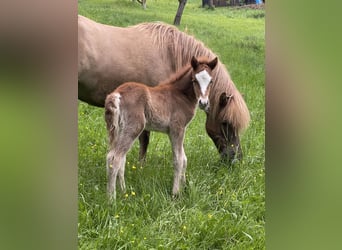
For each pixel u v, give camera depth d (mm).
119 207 3391
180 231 3326
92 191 3479
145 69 4098
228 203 3627
